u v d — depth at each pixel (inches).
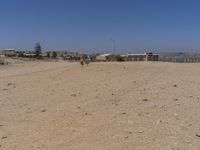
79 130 368.5
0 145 315.6
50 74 1248.8
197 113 451.5
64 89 765.9
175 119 414.0
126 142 319.9
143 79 1004.6
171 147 302.2
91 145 313.0
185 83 872.3
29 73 1470.2
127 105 521.0
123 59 4210.1
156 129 365.7
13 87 830.5
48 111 484.7
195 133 347.9
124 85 828.0
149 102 546.3
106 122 404.2
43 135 350.0
